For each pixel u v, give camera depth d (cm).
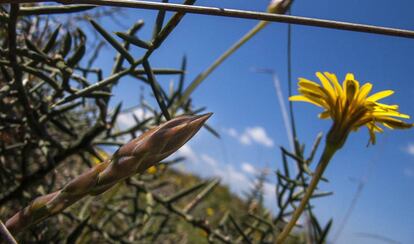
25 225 9
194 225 23
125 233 26
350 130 15
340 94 15
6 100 18
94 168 9
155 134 8
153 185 28
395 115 15
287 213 23
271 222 24
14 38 12
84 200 28
